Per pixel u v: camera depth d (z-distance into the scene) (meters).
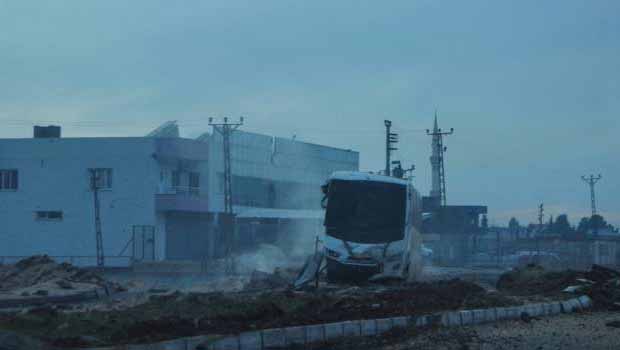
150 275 52.19
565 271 32.12
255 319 17.09
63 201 70.81
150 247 67.56
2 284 36.34
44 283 32.28
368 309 18.81
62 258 69.12
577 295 25.61
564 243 73.06
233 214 67.88
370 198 31.69
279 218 75.56
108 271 61.09
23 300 26.47
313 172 89.19
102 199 69.88
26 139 71.75
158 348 13.18
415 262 35.31
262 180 81.88
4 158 71.88
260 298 21.48
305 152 88.06
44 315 16.50
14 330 14.52
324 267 31.36
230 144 77.25
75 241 70.44
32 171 71.50
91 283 33.84
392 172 78.81
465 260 73.94
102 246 68.69
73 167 70.75
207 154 72.50
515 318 20.19
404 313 18.53
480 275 47.72
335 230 31.45
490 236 104.00
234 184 78.06
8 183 71.94
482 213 95.31
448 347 14.86
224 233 71.44
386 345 15.09
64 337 13.85
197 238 72.25
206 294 23.22
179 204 68.94
